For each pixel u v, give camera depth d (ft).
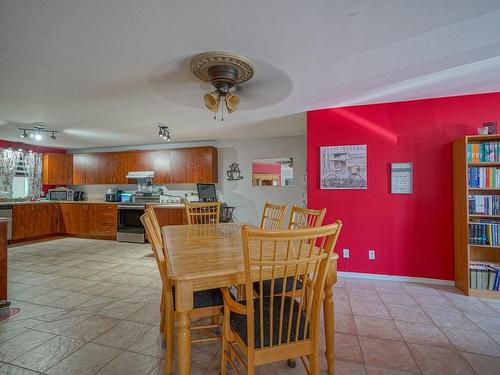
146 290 9.25
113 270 11.47
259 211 17.21
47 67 6.73
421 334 6.49
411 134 9.86
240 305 4.14
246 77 7.00
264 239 3.53
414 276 9.91
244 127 13.82
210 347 6.01
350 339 6.29
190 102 9.41
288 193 16.70
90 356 5.63
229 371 5.21
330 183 10.67
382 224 10.18
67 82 7.68
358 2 4.31
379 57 6.23
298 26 4.99
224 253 5.29
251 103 9.66
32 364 5.35
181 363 4.09
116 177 19.04
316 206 10.83
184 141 18.15
